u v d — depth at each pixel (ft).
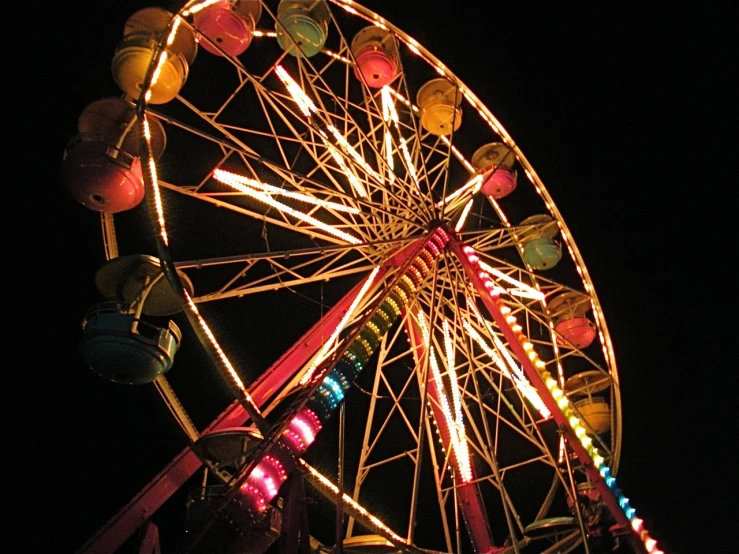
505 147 47.14
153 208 27.35
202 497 24.72
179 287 25.90
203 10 39.75
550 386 31.65
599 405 44.62
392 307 35.06
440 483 41.29
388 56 45.14
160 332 28.66
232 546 22.80
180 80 34.58
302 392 25.38
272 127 40.22
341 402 30.22
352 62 42.24
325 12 43.14
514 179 47.11
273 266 38.42
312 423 27.91
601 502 29.71
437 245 37.60
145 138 28.96
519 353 33.14
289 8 42.11
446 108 45.14
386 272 38.09
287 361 35.04
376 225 40.70
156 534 25.59
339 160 40.24
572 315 48.24
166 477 28.25
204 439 28.71
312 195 41.78
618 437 42.78
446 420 41.37
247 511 23.32
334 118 45.01
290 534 23.68
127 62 33.63
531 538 36.17
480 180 45.52
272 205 37.91
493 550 36.94
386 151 42.80
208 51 41.32
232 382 24.77
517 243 47.85
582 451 29.99
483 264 42.70
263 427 24.35
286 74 40.73
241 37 40.45
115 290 30.89
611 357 44.11
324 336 36.37
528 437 39.65
